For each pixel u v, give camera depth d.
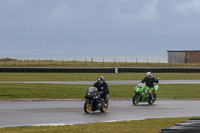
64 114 36.34
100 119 33.12
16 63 164.62
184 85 81.12
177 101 53.66
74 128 26.72
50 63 166.12
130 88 72.50
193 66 161.88
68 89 65.81
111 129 26.28
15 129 26.48
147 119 32.94
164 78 106.06
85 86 72.81
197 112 39.84
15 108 41.12
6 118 33.00
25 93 58.16
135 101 47.94
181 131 16.30
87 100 37.78
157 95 62.81
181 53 185.75
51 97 55.81
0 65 147.75
